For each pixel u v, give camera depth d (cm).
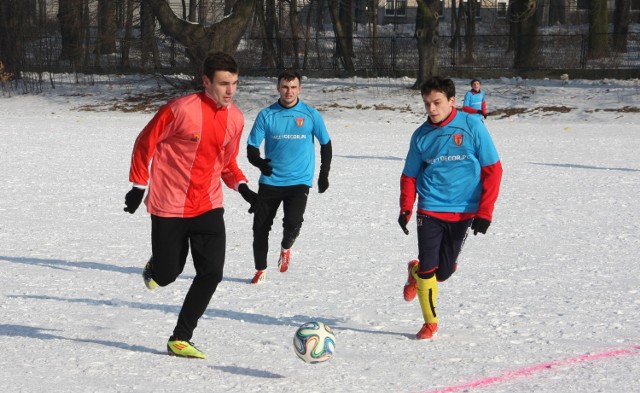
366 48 5234
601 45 5041
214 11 4703
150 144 631
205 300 662
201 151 643
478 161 714
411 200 733
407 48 5206
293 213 998
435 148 718
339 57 5216
